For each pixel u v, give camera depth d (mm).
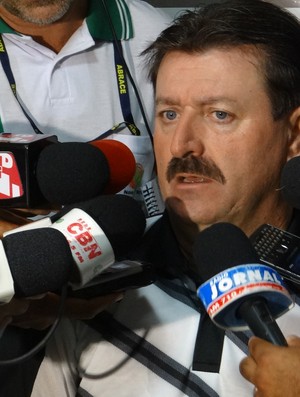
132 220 1511
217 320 1309
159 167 1832
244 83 1742
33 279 1308
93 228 1417
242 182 1777
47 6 2492
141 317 1776
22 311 1437
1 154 1484
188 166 1761
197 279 1797
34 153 1497
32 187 1506
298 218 1906
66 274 1336
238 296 1268
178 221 1822
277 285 1287
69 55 2631
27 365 1713
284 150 1832
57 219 1484
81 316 1646
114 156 1723
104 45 2676
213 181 1767
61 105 2625
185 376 1723
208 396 1702
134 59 2693
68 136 2635
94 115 2643
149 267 1667
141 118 2688
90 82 2650
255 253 1399
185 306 1779
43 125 2619
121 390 1735
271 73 1760
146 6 2791
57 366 1742
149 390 1724
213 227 1416
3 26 2592
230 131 1756
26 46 2605
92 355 1762
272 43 1758
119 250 1505
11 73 2607
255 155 1774
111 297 1644
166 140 1797
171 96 1767
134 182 2621
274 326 1272
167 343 1750
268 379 1245
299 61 1793
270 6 1806
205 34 1738
